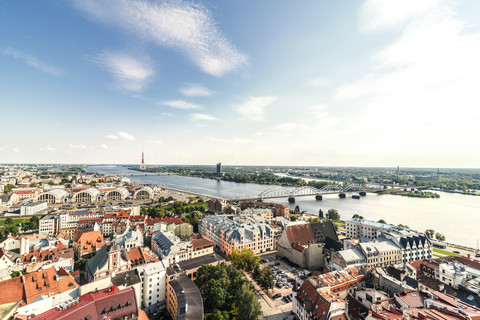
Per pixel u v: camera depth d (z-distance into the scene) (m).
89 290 97.12
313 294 95.31
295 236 169.25
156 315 109.50
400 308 88.19
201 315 89.25
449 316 73.31
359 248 138.38
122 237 170.12
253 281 133.50
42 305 88.25
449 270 111.69
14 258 138.62
